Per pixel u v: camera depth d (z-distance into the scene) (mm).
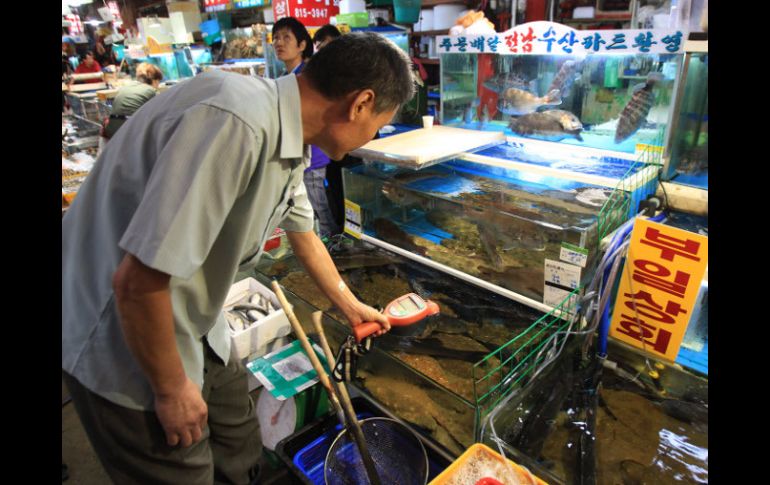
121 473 1242
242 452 1588
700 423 1341
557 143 2090
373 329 1493
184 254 907
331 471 1432
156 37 5520
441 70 2367
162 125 955
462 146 1997
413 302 1633
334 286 1528
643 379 1476
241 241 1093
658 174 1754
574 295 1555
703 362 1411
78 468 1972
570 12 3078
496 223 1695
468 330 1678
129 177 1026
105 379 1125
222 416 1504
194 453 1276
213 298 1180
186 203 889
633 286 1413
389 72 1002
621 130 1895
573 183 1801
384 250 2188
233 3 4430
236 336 1908
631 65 1791
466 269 1880
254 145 947
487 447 1258
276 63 3504
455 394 1400
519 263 1688
